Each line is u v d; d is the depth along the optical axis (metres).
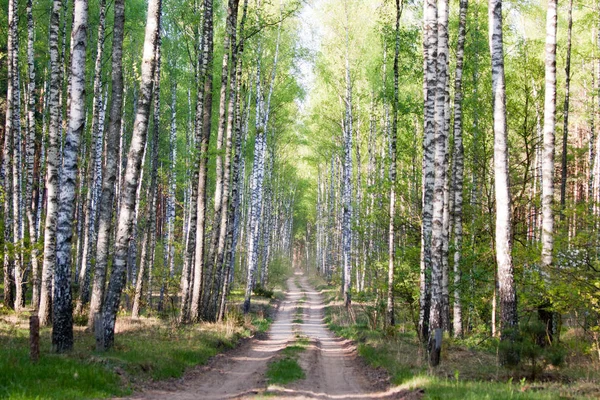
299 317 33.31
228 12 21.78
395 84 22.20
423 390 9.78
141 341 14.65
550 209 14.06
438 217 14.28
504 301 12.47
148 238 23.88
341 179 51.91
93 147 21.92
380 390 11.34
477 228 19.53
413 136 26.67
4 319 16.45
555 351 11.21
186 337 16.73
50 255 15.84
